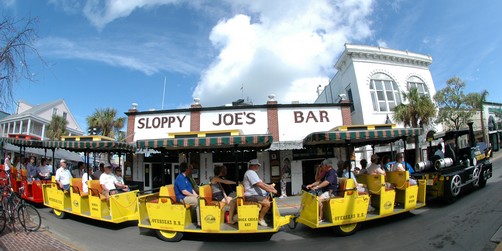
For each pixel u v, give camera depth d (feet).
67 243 19.15
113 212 23.77
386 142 30.66
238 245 19.81
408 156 60.29
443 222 21.68
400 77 64.59
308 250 18.25
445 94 65.46
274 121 49.57
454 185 28.12
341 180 22.57
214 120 49.93
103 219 24.18
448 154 31.07
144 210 23.81
